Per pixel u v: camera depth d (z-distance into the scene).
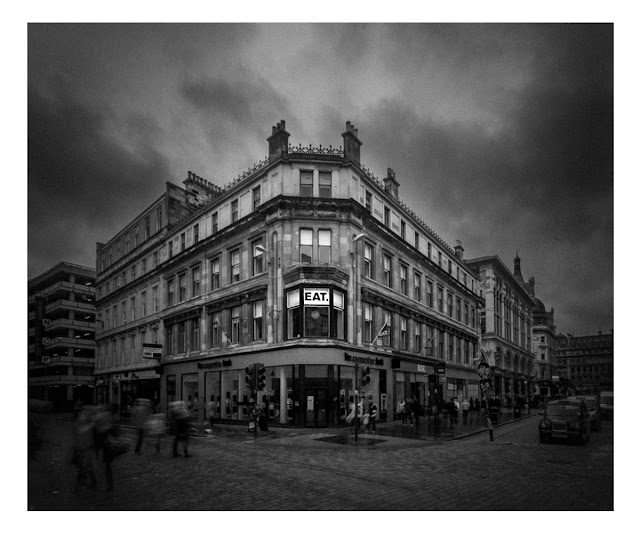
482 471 14.09
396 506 10.37
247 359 31.17
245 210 33.00
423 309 40.53
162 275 42.53
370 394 31.81
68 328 62.19
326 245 29.69
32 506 10.55
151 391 43.03
